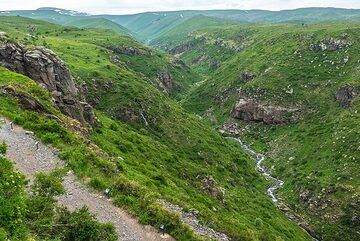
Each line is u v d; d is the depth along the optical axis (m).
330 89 144.75
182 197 37.94
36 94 41.91
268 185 100.12
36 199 21.97
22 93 38.66
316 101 142.38
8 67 48.19
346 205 84.88
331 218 83.94
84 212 21.80
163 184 41.62
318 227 82.31
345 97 131.62
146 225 25.38
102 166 31.56
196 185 58.34
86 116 52.78
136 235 24.02
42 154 30.09
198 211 30.98
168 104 110.00
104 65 121.31
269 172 112.81
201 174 64.81
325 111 135.50
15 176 20.17
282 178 107.12
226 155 97.19
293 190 97.50
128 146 53.22
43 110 39.41
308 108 141.38
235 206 60.59
